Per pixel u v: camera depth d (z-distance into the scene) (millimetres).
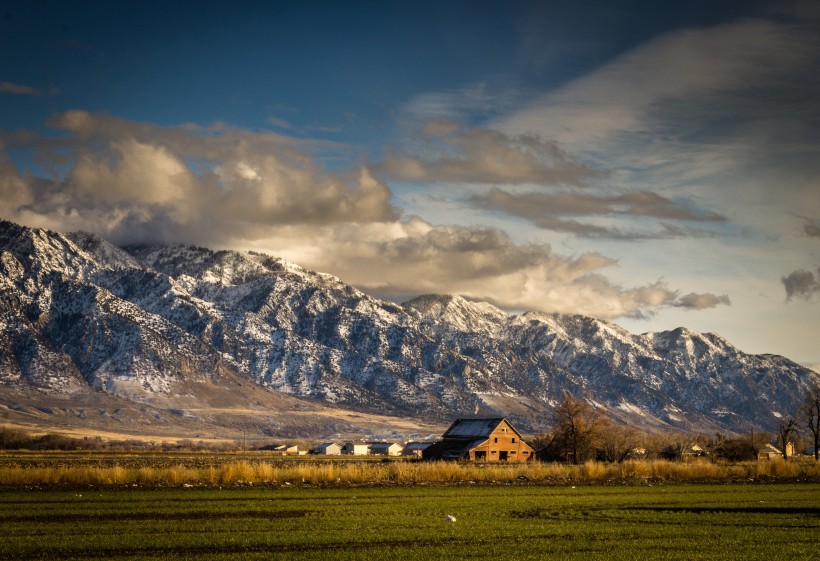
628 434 199500
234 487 95000
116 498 80688
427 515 70000
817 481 120500
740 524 65938
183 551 51750
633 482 113750
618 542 56094
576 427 184750
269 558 49312
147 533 58344
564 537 58312
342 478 107500
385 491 93750
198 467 148625
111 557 49781
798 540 57438
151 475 99062
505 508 76750
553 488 101625
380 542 55750
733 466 144250
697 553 52000
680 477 124812
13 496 81312
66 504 74875
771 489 103312
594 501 84438
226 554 50688
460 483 107938
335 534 58562
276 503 78188
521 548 53469
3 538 55344
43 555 50344
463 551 52156
